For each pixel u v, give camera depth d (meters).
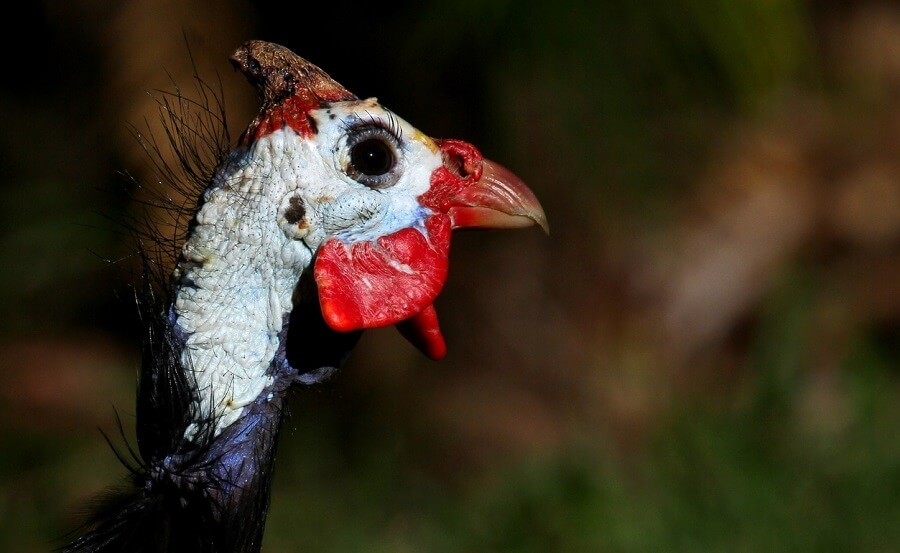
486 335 14.62
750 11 11.48
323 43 12.84
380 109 6.47
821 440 13.11
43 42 17.45
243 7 13.48
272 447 6.18
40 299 16.17
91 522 6.20
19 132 16.70
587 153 12.45
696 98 12.14
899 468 12.56
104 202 15.09
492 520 12.41
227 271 6.03
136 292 6.20
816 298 14.98
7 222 15.81
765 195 15.34
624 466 13.16
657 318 14.85
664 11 11.37
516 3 11.31
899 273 15.27
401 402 14.22
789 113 15.91
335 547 12.14
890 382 14.45
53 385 14.95
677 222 14.73
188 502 5.88
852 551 11.72
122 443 13.77
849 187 15.72
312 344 6.38
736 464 12.64
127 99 13.70
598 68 11.70
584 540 11.91
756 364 14.34
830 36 17.53
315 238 6.25
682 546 11.78
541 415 14.19
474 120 12.40
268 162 6.16
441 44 11.73
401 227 6.57
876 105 16.59
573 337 14.69
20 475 13.14
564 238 14.19
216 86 13.44
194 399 5.93
